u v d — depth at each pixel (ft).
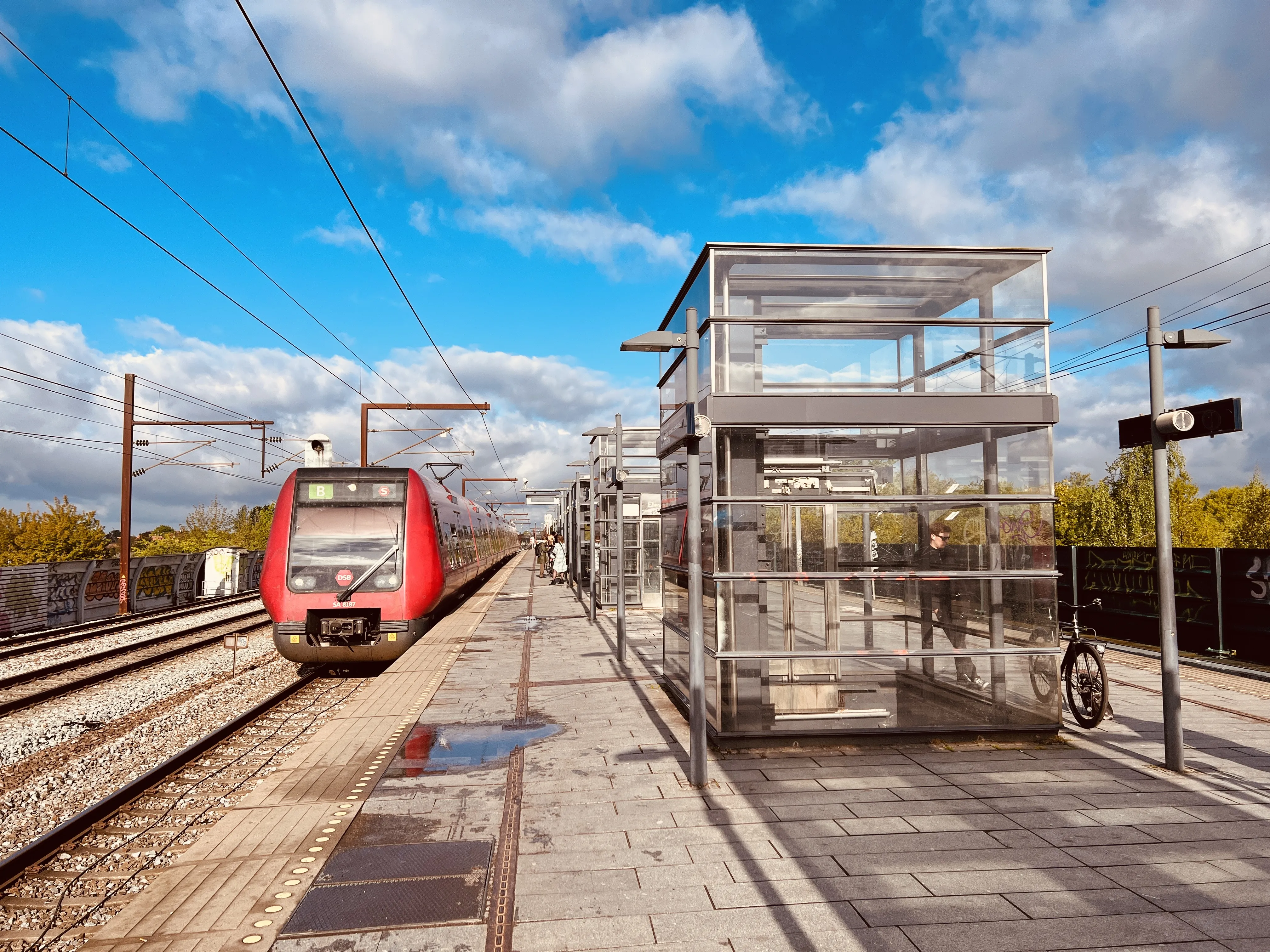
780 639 21.38
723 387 21.89
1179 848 14.06
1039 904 12.06
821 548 21.91
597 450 61.16
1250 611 30.86
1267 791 16.98
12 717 28.96
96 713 29.45
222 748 23.31
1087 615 40.16
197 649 46.09
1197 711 24.18
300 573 36.09
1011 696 21.56
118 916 11.93
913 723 21.49
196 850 14.42
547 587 88.02
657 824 15.60
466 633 46.21
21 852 14.83
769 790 17.58
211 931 11.47
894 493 22.50
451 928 11.53
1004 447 22.39
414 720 24.48
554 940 11.18
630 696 27.96
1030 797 16.84
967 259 22.29
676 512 26.37
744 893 12.55
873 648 21.71
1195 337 19.60
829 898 12.37
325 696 31.86
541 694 28.45
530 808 16.56
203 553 85.61
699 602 18.17
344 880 13.14
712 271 21.97
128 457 68.59
